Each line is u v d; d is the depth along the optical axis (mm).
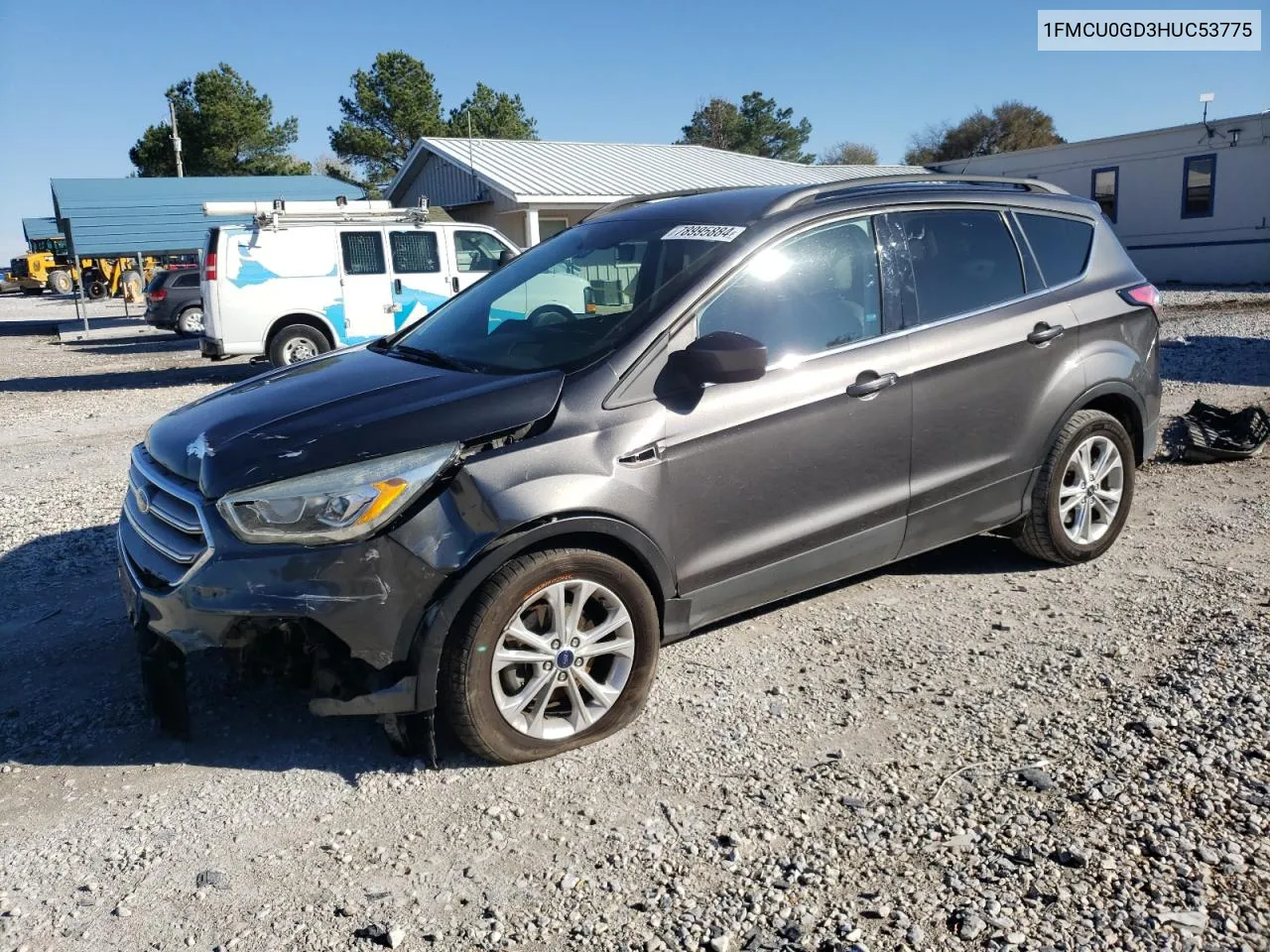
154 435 3834
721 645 4289
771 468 3836
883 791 3178
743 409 3748
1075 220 5094
